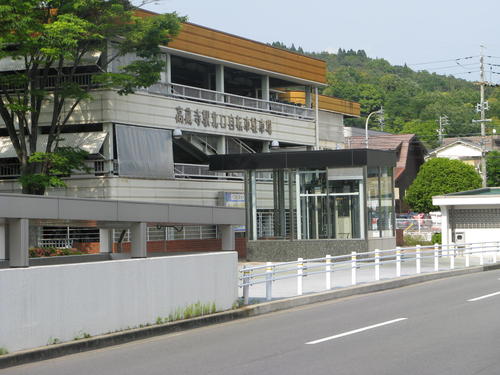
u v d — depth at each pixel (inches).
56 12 1234.6
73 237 1427.2
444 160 2743.6
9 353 446.6
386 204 1429.6
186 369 414.0
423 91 6727.4
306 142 1993.1
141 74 1318.9
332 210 1379.2
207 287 635.5
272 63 1854.1
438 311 664.4
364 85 6328.7
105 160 1435.8
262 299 745.0
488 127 5177.2
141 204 561.6
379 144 3068.4
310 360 429.4
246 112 1775.3
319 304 779.4
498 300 746.8
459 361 413.4
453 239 1739.7
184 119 1596.9
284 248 1403.8
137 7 1331.2
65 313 490.0
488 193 1830.7
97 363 446.9
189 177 1631.4
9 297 450.6
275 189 1419.8
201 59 1662.2
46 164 1272.1
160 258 578.9
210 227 1625.2
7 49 1267.2
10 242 472.1
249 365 419.5
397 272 1024.9
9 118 1278.3
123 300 539.5
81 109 1446.9
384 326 572.4
